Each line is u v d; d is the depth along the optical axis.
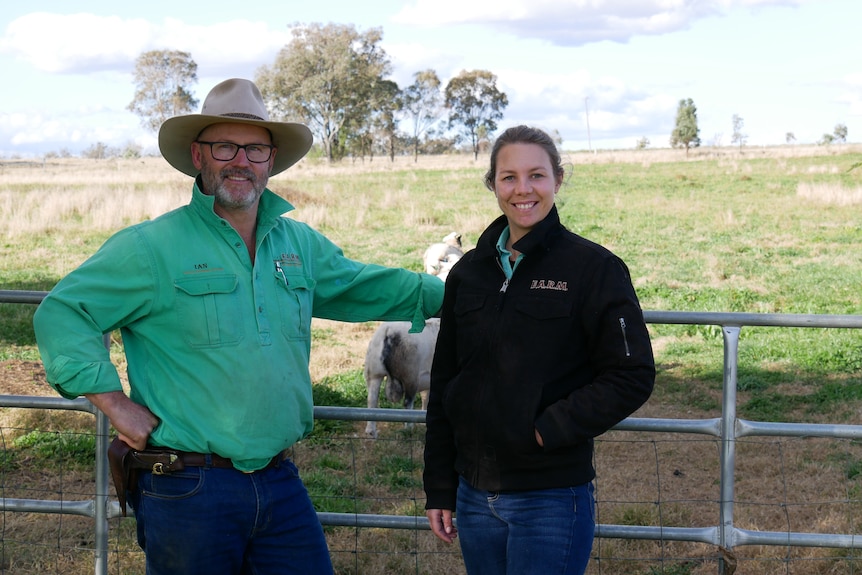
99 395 2.79
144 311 2.87
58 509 3.79
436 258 11.00
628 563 4.91
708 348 10.48
